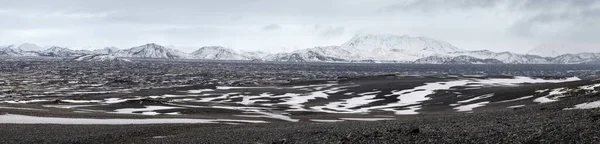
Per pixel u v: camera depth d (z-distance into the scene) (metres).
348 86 128.50
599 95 48.50
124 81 181.50
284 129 38.75
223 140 31.56
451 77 153.00
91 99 96.06
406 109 78.38
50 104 78.25
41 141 32.84
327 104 92.06
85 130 39.66
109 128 41.62
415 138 26.12
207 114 65.69
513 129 27.00
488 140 24.08
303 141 28.53
